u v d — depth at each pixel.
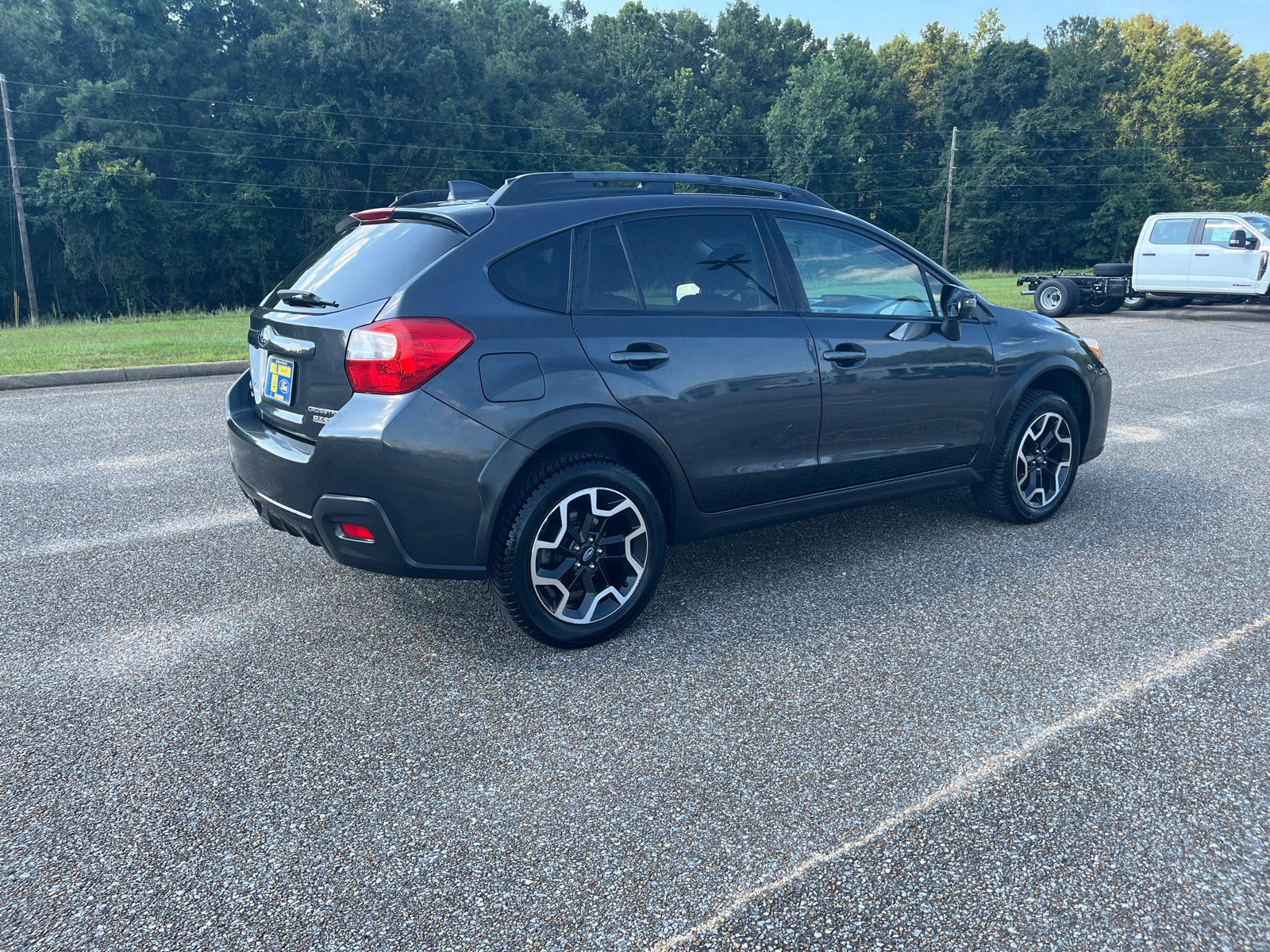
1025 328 4.30
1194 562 3.87
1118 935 1.75
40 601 3.49
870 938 1.74
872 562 3.90
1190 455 5.89
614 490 3.01
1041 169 59.22
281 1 46.31
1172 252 15.94
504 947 1.72
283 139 43.12
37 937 1.75
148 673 2.90
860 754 2.39
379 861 1.98
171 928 1.78
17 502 4.86
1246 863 1.95
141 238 40.00
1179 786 2.24
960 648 3.04
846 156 65.38
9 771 2.34
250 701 2.71
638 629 3.24
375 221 3.26
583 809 2.17
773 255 3.47
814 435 3.52
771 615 3.35
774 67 81.50
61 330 17.50
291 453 2.85
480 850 2.02
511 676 2.88
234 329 16.28
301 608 3.43
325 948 1.72
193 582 3.71
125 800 2.22
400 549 2.75
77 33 40.50
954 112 65.38
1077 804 2.17
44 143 38.88
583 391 2.90
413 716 2.62
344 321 2.73
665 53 81.19
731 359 3.24
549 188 3.07
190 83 43.38
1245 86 69.06
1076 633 3.15
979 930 1.76
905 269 3.92
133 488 5.15
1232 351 11.45
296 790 2.25
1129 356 10.95
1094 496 4.95
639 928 1.77
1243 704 2.65
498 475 2.75
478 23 70.75
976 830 2.07
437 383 2.67
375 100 45.56
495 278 2.83
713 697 2.72
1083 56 64.25
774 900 1.85
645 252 3.16
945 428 3.96
